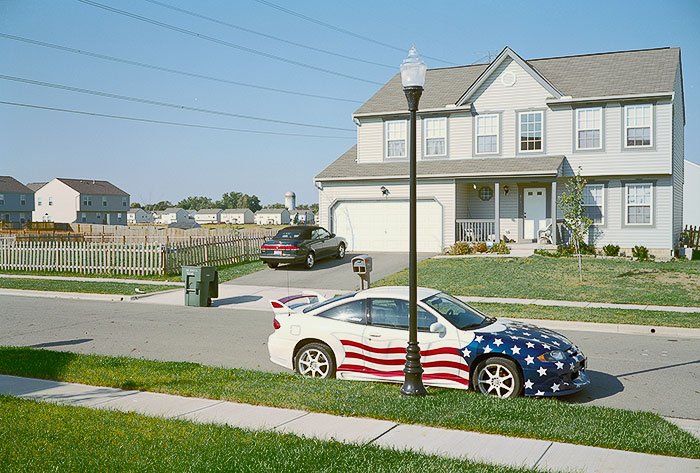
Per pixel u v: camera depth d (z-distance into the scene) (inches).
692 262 931.3
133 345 482.6
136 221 5526.6
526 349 324.8
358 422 274.5
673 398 333.1
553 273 845.2
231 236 1082.7
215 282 714.2
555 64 1184.2
